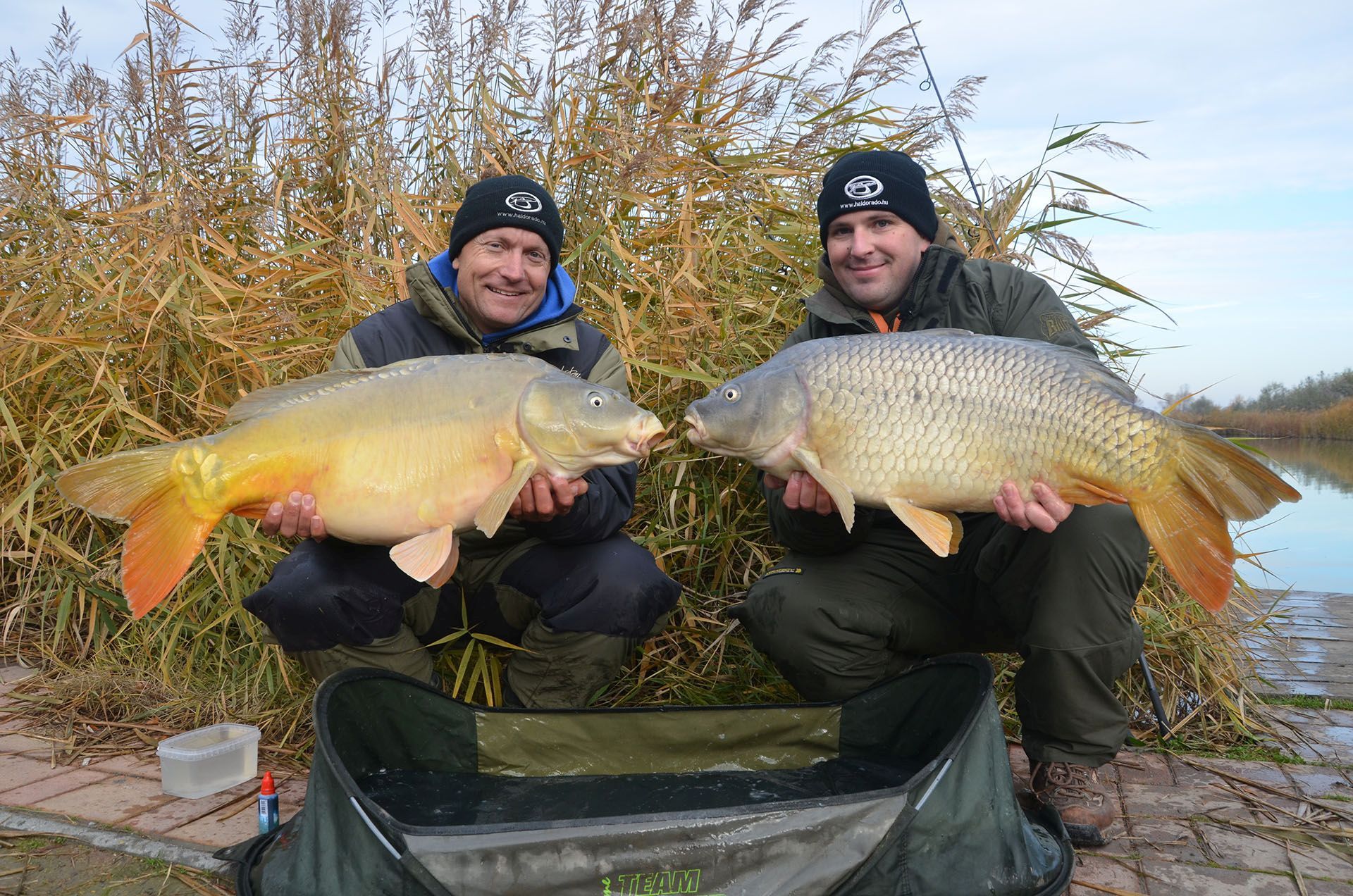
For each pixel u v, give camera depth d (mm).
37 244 4426
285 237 4164
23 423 3922
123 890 1975
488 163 4023
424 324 2762
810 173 3893
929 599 2625
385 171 3971
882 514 2664
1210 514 1958
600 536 2588
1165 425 1967
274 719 2902
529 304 2736
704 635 3184
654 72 4066
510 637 2795
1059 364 2055
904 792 1733
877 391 2098
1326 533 8352
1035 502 2066
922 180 2744
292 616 2404
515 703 2689
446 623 2734
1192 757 2830
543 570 2598
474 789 2307
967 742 1823
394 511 2068
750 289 3670
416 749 2340
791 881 1657
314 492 2057
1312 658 4066
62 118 4352
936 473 2084
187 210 3793
